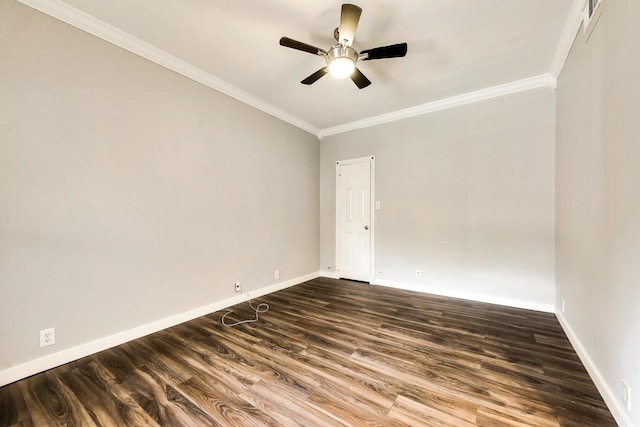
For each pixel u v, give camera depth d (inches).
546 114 117.3
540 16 80.5
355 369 74.4
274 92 130.7
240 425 55.0
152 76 97.8
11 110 69.2
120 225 89.5
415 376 71.2
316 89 127.8
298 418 56.7
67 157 78.4
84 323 81.5
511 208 125.2
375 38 90.8
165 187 101.7
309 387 66.8
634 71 50.3
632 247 50.8
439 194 143.1
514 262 124.6
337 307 123.9
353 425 54.7
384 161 161.2
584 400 61.8
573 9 77.5
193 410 59.2
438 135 142.9
